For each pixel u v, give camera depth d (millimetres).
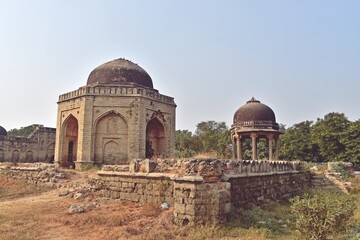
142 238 7746
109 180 12508
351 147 33062
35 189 17000
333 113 38281
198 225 8328
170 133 26812
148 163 11109
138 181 11336
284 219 9828
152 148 26844
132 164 11758
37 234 8320
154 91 25703
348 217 7375
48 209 11266
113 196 12156
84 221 9391
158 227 8523
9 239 7711
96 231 8523
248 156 38781
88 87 23594
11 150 45094
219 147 42500
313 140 38125
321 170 21938
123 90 23688
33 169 19016
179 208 8711
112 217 9547
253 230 8164
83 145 22781
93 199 12422
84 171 20562
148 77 27469
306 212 7277
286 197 14562
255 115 23469
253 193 11867
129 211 10305
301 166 18375
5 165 22031
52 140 48844
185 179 8672
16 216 10188
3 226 8977
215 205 8617
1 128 52094
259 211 10250
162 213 9547
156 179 10695
